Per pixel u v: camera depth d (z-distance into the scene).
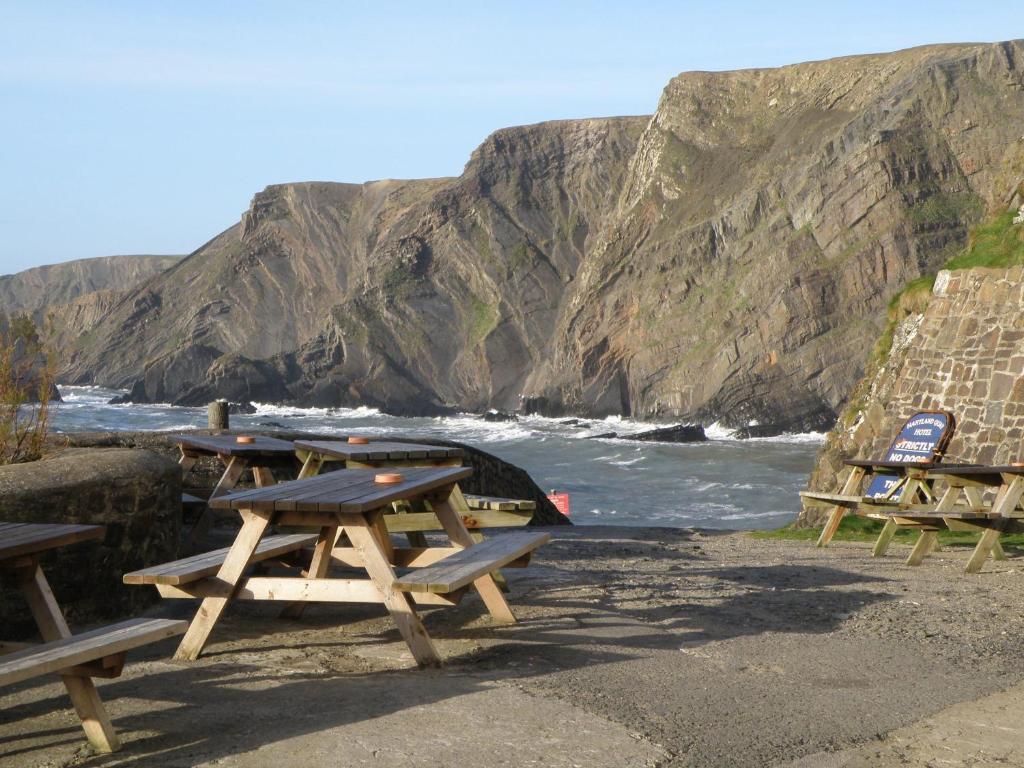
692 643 5.64
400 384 98.50
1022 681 4.95
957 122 70.62
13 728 4.15
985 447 13.21
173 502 6.95
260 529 5.27
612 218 95.44
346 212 128.62
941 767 3.71
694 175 87.62
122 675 4.92
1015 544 10.84
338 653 5.42
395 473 6.15
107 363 139.25
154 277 145.62
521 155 108.00
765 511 31.53
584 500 34.84
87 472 6.32
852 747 3.92
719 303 76.12
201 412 92.50
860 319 69.00
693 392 74.88
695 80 92.25
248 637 5.84
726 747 3.87
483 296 102.00
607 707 4.32
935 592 7.49
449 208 106.31
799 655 5.39
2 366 7.66
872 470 12.37
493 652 5.43
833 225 71.19
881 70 81.25
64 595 6.09
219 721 4.14
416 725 4.05
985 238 14.64
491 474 15.36
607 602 6.91
